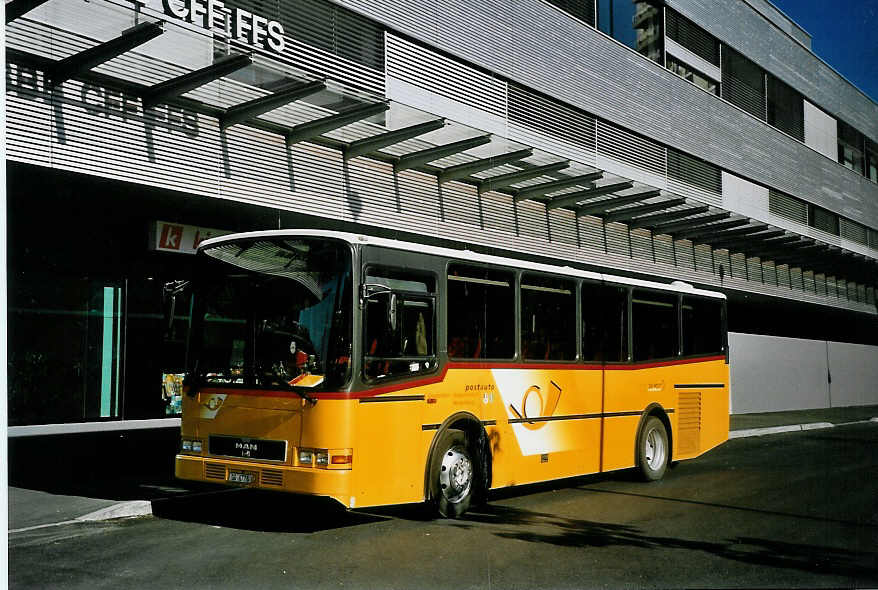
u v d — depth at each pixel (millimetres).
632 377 12289
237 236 8766
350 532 8250
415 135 13430
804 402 30531
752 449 17766
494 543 7754
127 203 12578
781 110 28547
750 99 26969
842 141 32250
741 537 8234
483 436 9492
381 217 14750
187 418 8602
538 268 10617
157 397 13914
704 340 14117
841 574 6789
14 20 9867
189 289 8930
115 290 13508
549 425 10578
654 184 22047
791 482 12414
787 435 21547
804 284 28922
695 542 7965
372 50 14594
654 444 12742
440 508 8867
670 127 22750
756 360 28438
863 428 23969
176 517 9172
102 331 13289
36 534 8078
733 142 25531
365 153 13992
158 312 14078
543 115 18594
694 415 13695
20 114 10055
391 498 8203
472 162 15484
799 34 30328
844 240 31844
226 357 8469
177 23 10211
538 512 9594
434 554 7254
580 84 19625
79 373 12945
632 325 12406
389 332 8023
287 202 13227
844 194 32031
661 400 12922
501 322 9945
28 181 11016
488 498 10734
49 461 11742
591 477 12984
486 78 17078
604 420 11641
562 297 11062
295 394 7930
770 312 33094
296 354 8086
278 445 7965
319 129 12859
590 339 11516
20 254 12383
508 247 17469
